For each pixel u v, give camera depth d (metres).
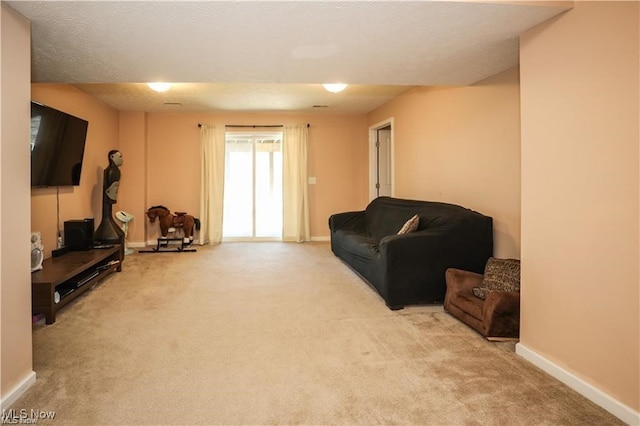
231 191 6.95
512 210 3.25
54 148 3.95
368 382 2.03
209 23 2.06
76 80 3.18
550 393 1.91
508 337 2.56
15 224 1.86
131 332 2.72
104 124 5.77
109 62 2.71
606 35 1.74
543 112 2.11
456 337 2.63
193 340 2.58
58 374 2.11
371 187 6.78
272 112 6.72
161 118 6.65
